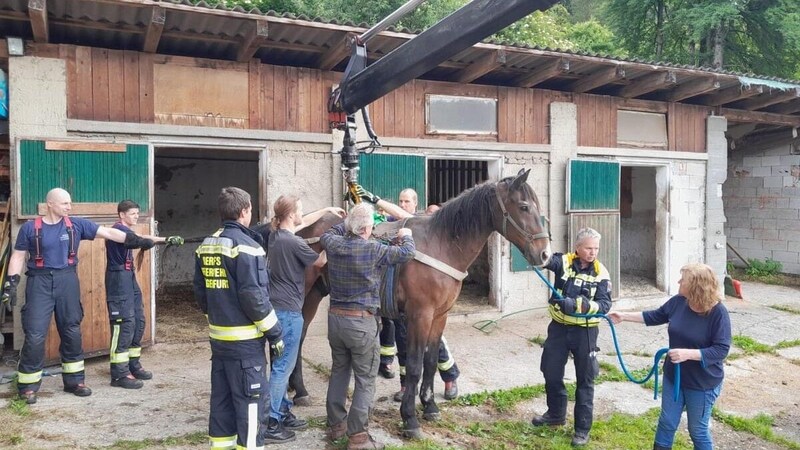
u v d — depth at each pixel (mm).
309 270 4289
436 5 13914
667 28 16391
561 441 4043
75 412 4176
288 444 3746
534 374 5574
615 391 5285
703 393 3371
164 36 5727
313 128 6637
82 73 5633
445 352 4703
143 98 5863
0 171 5730
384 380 5207
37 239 4340
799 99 9289
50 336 5254
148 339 5961
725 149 9469
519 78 7688
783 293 10148
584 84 7859
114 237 4574
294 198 3822
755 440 4477
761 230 11938
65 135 5562
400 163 7020
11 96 5375
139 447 3611
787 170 11445
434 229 4074
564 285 3959
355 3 13641
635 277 10234
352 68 4219
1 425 3875
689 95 8477
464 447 3904
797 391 5617
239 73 6273
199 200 10453
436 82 7273
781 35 14938
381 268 3883
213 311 3029
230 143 6230
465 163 9406
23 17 5094
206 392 4703
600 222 8312
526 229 3920
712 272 3355
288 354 3744
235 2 12242
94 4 4926
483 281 9148
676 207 9086
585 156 8297
